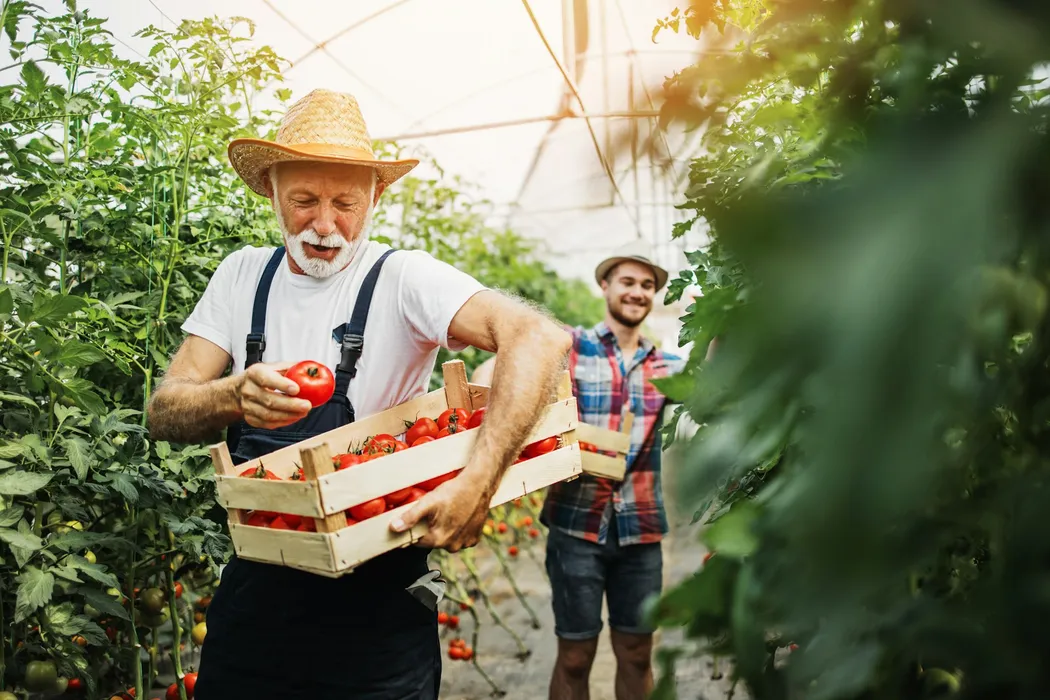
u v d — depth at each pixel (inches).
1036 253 15.8
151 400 79.1
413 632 75.0
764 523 18.2
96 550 103.3
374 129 225.9
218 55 111.8
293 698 73.9
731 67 22.9
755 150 56.3
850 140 26.0
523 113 218.8
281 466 73.6
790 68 29.1
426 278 77.9
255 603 73.9
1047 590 18.0
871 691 23.4
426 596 72.7
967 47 20.1
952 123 14.2
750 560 21.5
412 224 227.9
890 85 24.1
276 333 81.7
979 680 18.8
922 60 20.4
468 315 75.6
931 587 28.5
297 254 79.2
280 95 129.9
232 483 66.6
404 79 193.9
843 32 24.9
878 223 13.0
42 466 85.0
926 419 11.8
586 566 123.2
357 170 78.6
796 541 13.9
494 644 179.3
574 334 132.7
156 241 108.4
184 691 108.7
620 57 176.2
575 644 123.8
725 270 62.2
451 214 247.1
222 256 117.0
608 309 133.3
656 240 324.8
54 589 95.0
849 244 13.1
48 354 81.5
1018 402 21.5
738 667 22.2
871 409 12.1
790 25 25.1
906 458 11.9
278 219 81.0
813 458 14.6
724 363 17.6
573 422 78.2
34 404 84.0
